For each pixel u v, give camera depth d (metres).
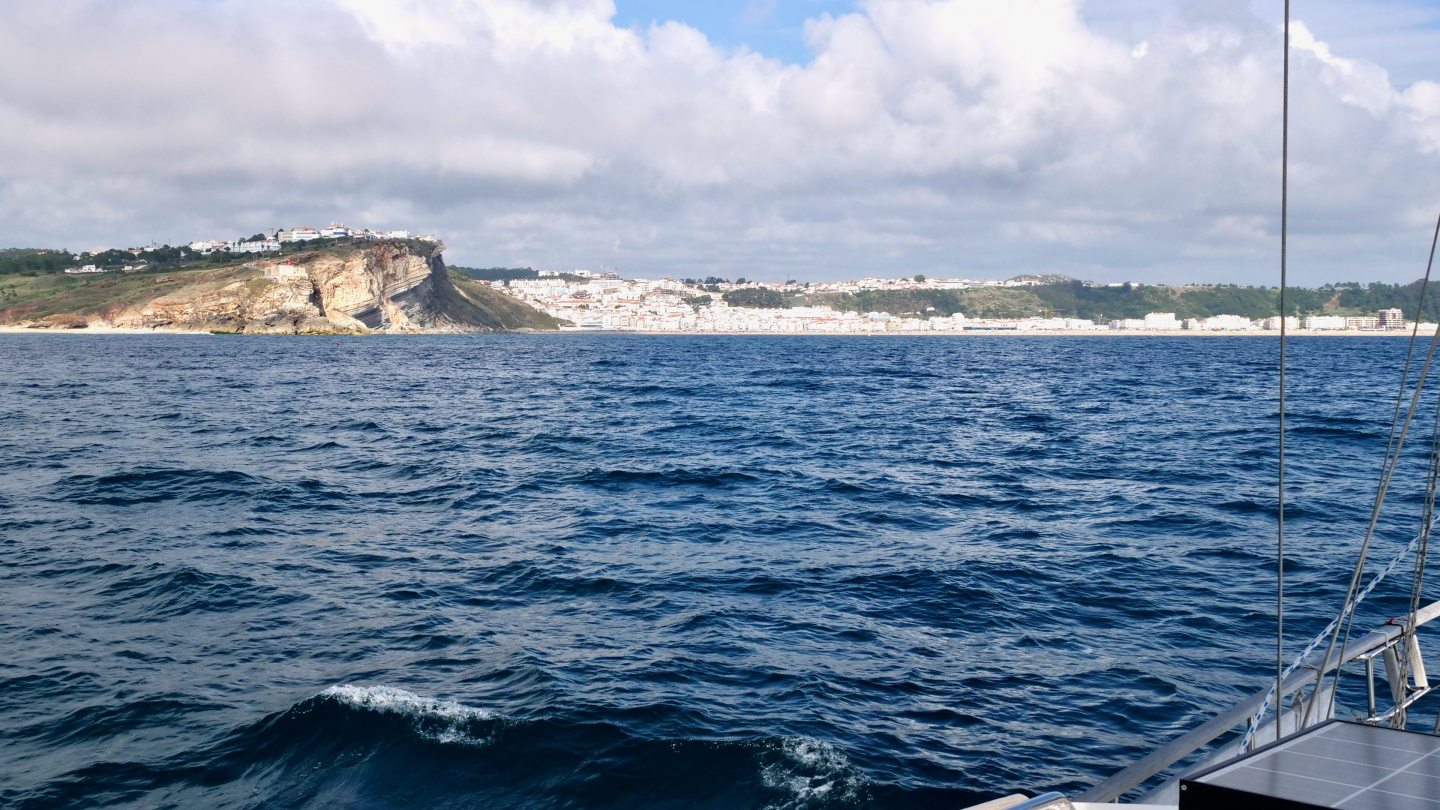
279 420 42.12
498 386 68.00
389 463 28.12
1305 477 25.02
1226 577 14.99
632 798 8.08
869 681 10.70
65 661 11.20
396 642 11.95
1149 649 11.77
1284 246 2.77
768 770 8.51
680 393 60.62
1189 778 2.28
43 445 32.19
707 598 13.93
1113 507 20.97
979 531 18.55
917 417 44.12
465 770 8.51
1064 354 149.25
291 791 8.21
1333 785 2.19
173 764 8.66
